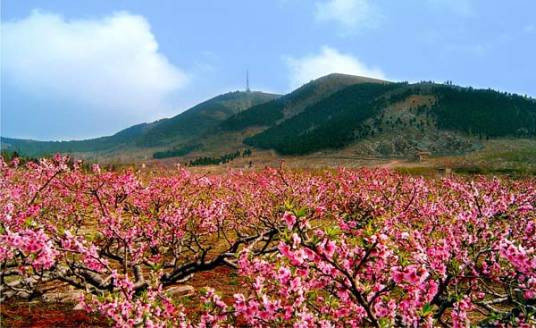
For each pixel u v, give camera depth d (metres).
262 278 7.71
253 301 7.06
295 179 28.39
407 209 19.94
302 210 6.04
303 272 6.48
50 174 17.05
